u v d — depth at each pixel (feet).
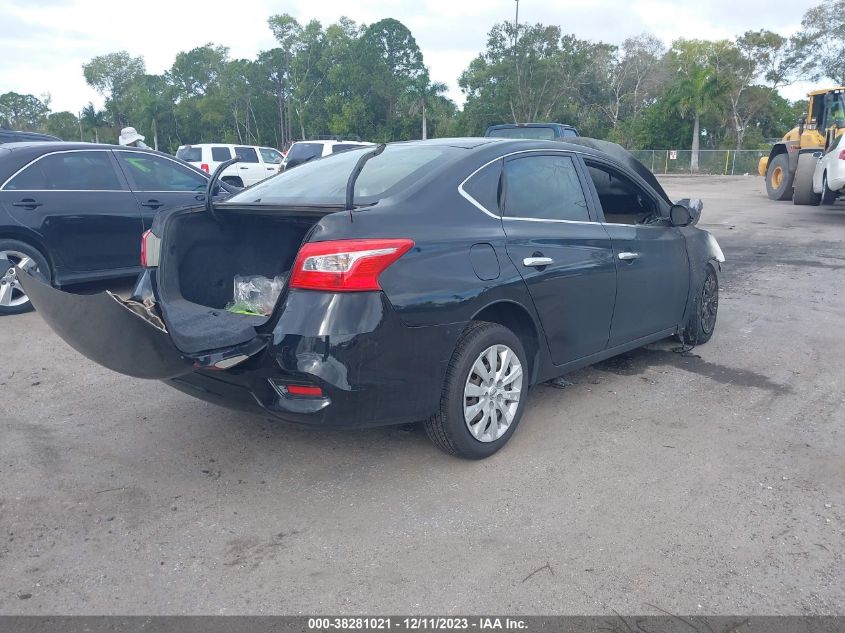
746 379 17.44
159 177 25.84
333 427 10.93
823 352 19.60
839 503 11.57
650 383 17.12
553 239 13.64
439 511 11.30
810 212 55.36
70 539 10.53
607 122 221.87
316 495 11.80
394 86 203.00
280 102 273.13
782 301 25.62
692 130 185.06
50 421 14.71
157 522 10.99
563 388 16.74
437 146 14.02
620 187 16.70
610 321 15.26
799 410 15.48
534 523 10.96
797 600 9.21
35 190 22.65
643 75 220.64
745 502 11.59
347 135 209.77
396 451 13.34
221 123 280.72
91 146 24.34
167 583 9.55
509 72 172.86
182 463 12.89
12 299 22.84
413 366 11.28
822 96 60.08
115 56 347.15
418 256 11.26
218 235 13.37
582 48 203.72
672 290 17.25
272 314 10.93
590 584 9.51
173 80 302.25
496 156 13.43
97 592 9.36
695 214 19.07
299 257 10.78
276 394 10.93
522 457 13.15
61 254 23.17
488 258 12.29
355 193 12.50
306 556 10.14
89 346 10.77
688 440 13.93
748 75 195.00
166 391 16.38
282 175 15.26
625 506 11.46
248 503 11.55
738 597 9.26
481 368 12.43
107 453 13.28
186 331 11.04
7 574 9.70
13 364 18.30
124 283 26.76
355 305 10.61
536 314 13.25
